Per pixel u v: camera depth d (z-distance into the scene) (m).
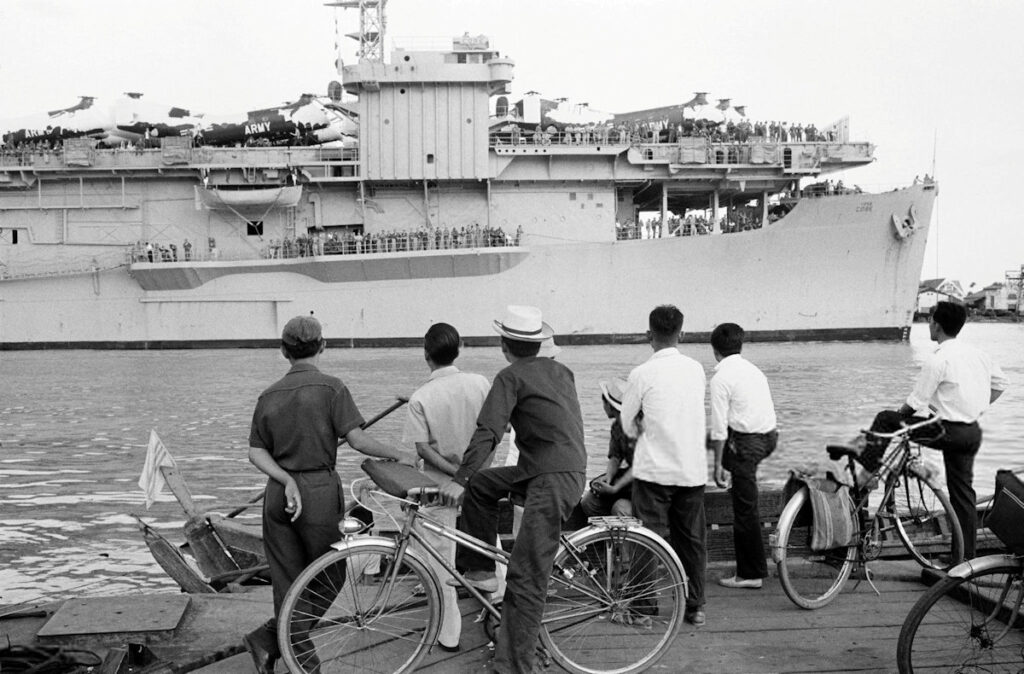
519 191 46.91
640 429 6.07
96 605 6.27
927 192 44.31
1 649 5.50
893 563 7.32
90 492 14.67
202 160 45.91
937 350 6.92
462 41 44.22
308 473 5.14
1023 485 4.78
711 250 45.72
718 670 5.33
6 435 20.56
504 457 16.11
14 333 48.38
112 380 32.25
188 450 18.47
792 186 48.78
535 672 5.37
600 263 46.06
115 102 48.09
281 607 4.92
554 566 5.28
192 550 9.84
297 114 47.44
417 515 5.12
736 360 6.80
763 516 7.45
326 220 47.41
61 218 47.78
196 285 47.34
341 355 42.53
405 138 44.56
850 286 45.88
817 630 5.97
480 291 46.12
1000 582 5.11
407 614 5.40
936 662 5.30
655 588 5.38
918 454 6.95
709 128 47.81
